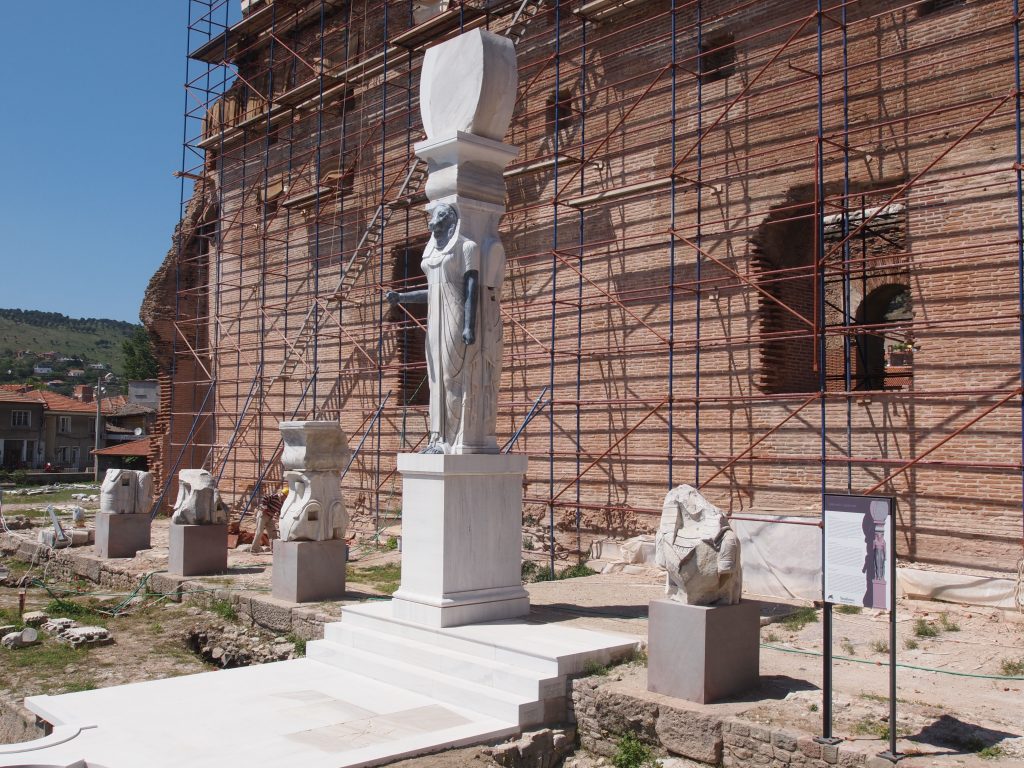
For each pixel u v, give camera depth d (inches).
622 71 739.4
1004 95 532.7
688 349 668.7
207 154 1264.8
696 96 684.7
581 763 338.3
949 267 542.3
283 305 1073.5
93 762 306.8
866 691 337.1
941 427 539.8
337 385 989.2
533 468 770.8
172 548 680.4
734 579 331.6
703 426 658.2
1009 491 510.9
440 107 458.0
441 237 444.8
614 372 717.9
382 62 924.0
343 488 962.1
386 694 386.3
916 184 561.0
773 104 642.2
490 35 445.7
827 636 287.3
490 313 445.1
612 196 718.5
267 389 1066.1
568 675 360.8
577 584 565.0
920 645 417.1
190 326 1241.4
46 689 444.8
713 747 305.7
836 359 977.5
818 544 514.6
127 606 641.0
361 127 995.3
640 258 708.7
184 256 1246.9
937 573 512.7
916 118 564.7
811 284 710.5
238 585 620.7
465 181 441.4
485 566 438.6
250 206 1158.3
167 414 1218.6
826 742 283.3
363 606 470.0
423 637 416.8
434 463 423.8
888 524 276.8
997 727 296.2
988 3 545.0
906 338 757.3
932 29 568.4
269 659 506.3
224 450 1130.0
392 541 836.0
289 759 308.8
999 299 521.7
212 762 306.0
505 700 350.3
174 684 403.5
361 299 968.3
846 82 566.9
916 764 266.5
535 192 793.6
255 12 1154.7
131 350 3329.2
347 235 997.8
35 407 2662.4
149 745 323.6
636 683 347.9
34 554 883.4
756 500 625.6
